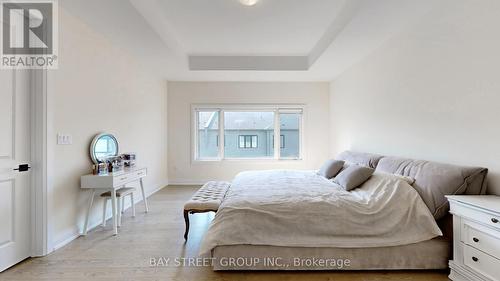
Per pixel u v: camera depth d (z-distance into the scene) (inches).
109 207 133.5
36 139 91.0
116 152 138.9
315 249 81.3
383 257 80.6
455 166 81.4
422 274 79.0
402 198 84.0
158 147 202.2
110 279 76.9
